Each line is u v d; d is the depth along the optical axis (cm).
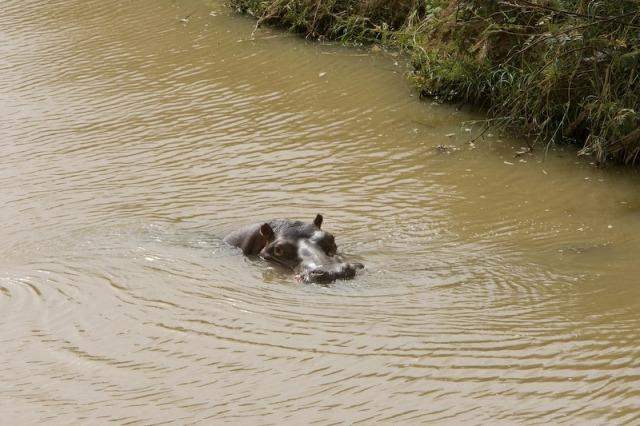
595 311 2203
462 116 3638
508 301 2273
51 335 2259
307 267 2444
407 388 1917
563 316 2183
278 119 3706
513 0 3478
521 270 2447
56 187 3209
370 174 3162
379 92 3906
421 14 4397
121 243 2734
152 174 3259
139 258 2631
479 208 2873
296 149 3406
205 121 3731
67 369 2100
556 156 3253
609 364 1962
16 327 2312
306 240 2544
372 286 2381
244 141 3509
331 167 3231
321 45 4503
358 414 1838
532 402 1841
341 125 3612
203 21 4919
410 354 2048
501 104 3519
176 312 2320
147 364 2094
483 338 2098
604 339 2066
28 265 2647
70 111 3944
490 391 1888
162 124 3734
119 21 5038
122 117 3838
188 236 2761
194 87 4106
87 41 4781
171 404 1922
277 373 2012
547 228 2725
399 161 3266
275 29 4747
